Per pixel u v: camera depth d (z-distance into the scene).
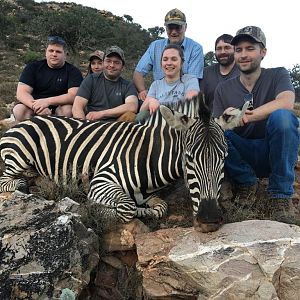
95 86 2.43
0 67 10.68
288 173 1.77
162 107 1.55
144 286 1.43
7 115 5.12
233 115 1.57
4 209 1.48
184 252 1.40
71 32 14.23
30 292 1.27
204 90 2.71
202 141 1.46
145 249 1.47
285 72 1.86
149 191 1.77
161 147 1.72
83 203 1.73
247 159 1.95
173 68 2.18
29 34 15.29
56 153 1.88
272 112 1.74
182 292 1.39
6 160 1.92
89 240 1.46
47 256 1.33
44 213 1.46
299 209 1.98
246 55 1.81
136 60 13.94
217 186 1.45
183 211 1.84
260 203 1.86
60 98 2.52
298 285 1.32
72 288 1.33
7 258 1.32
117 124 1.91
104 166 1.77
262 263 1.33
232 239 1.41
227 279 1.32
